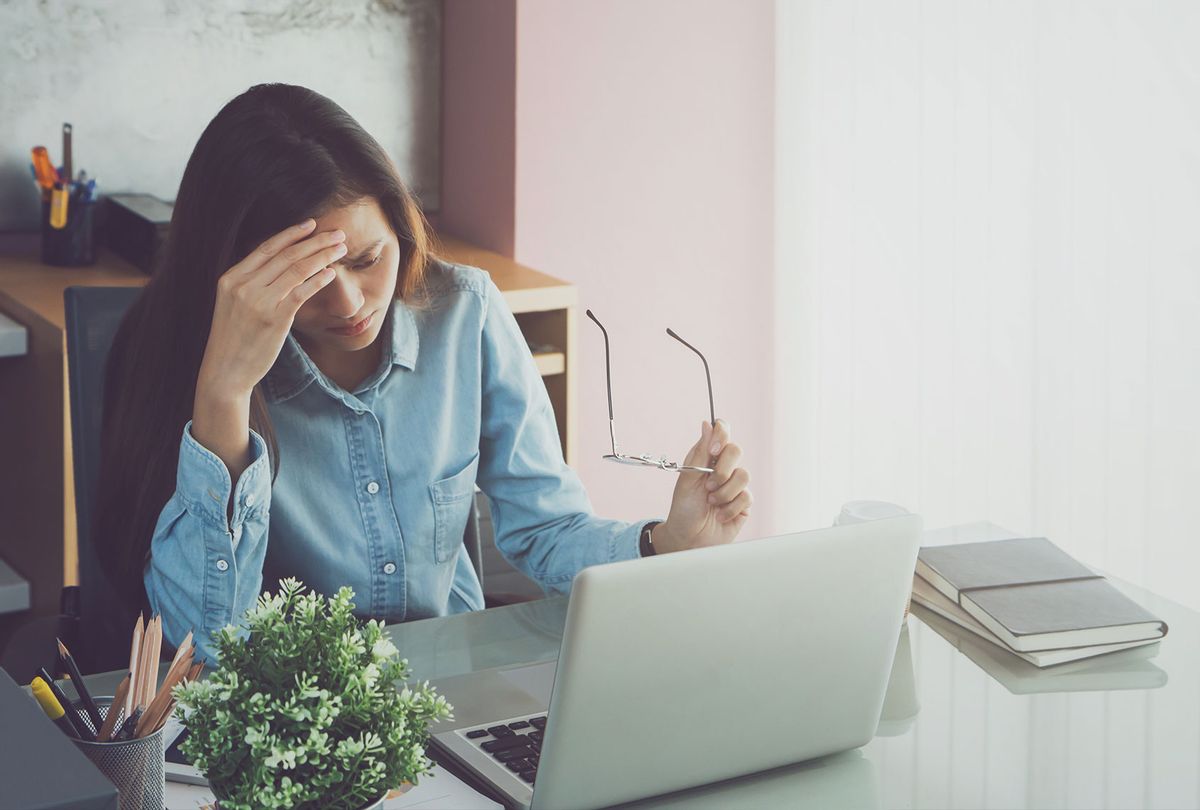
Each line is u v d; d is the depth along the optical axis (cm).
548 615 149
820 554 106
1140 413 238
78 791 66
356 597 160
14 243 267
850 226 301
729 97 308
